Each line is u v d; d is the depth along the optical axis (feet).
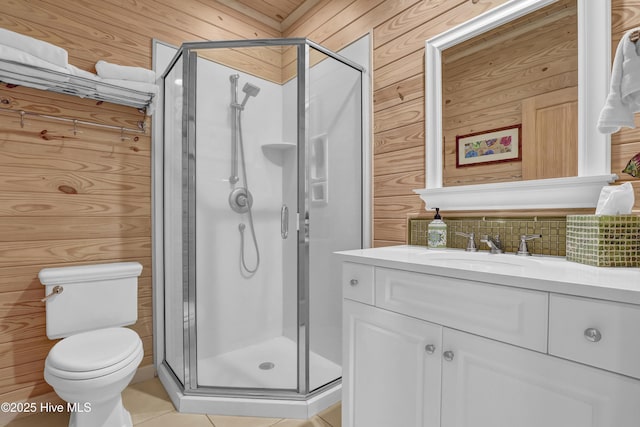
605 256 3.05
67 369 3.99
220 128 6.16
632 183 3.38
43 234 5.45
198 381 5.52
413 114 5.51
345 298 4.17
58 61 5.00
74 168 5.74
